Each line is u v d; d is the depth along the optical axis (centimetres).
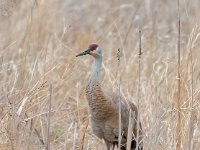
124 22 3388
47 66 2486
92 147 2180
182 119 2073
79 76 2645
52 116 2275
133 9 3581
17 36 2944
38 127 2231
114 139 2130
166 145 2039
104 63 2700
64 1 3662
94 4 3725
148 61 2708
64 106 2442
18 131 2019
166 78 2425
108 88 2272
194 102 2162
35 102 2280
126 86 2512
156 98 2261
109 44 2973
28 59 2658
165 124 2094
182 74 2259
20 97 2222
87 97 2100
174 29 3272
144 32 3045
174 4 3588
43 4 3073
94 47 2100
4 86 2347
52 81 2458
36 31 2878
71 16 3366
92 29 3262
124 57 2612
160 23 3419
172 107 2189
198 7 3516
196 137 2098
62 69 2548
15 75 2348
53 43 2914
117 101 2098
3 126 2072
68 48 2725
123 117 2103
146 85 2488
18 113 2041
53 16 3150
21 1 3133
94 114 2098
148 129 2086
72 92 2564
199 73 2441
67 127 2308
